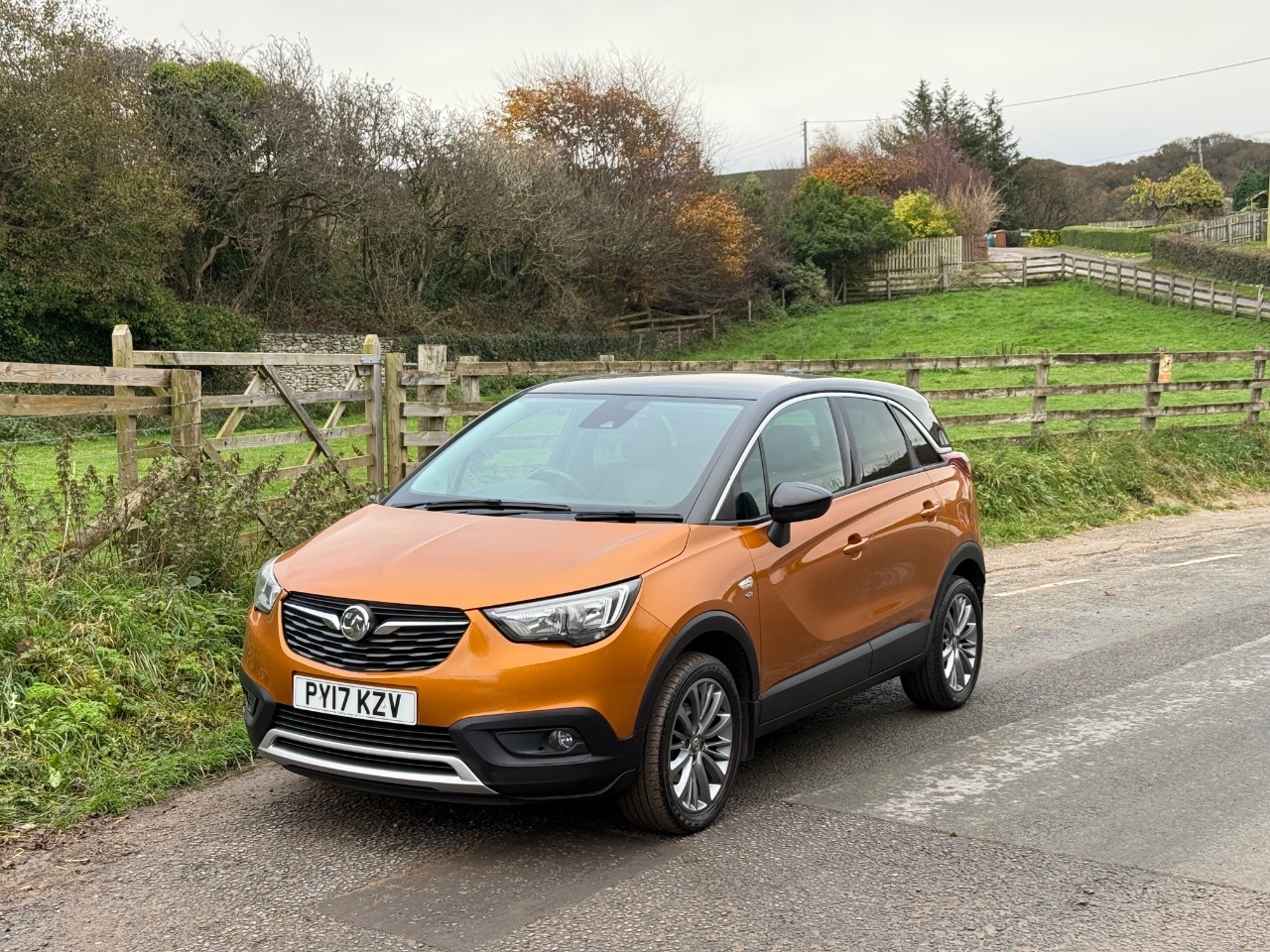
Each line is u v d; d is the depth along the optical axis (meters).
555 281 41.06
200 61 33.28
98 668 5.47
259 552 7.41
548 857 4.14
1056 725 5.90
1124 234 69.56
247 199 32.88
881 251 55.16
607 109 43.97
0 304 25.33
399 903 3.75
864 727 5.90
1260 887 3.93
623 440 5.06
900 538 5.60
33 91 25.05
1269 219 56.09
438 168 36.62
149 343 28.11
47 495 6.38
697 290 46.84
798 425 5.32
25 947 3.46
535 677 3.90
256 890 3.86
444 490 5.08
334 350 33.75
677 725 4.30
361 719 4.00
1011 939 3.53
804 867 4.07
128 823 4.47
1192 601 9.12
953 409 22.95
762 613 4.62
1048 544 12.45
